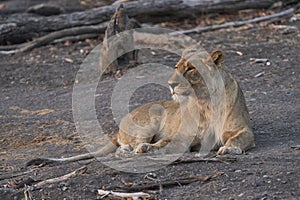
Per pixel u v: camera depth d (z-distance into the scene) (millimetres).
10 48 19266
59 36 19562
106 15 20094
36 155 10992
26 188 8766
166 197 8164
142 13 20219
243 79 15406
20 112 14125
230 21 20781
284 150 9578
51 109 14188
